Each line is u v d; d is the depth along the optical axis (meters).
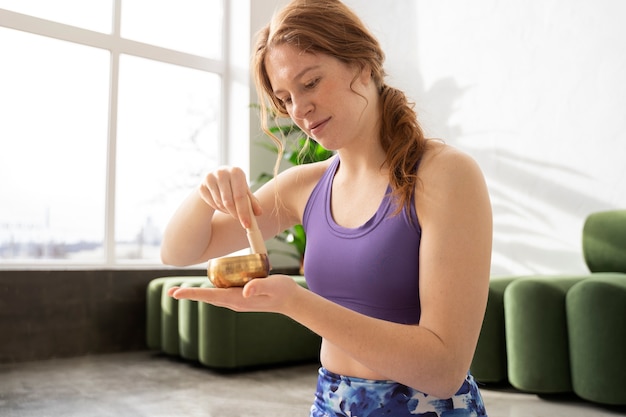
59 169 4.20
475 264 0.79
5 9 4.02
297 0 0.87
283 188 1.08
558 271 3.65
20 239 4.02
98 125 4.39
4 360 3.67
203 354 3.34
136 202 4.58
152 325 3.99
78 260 4.25
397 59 4.60
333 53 0.85
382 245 0.86
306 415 2.39
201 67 4.96
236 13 5.09
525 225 3.81
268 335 3.46
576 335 2.46
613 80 3.46
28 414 2.41
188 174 4.88
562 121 3.67
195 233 1.04
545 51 3.77
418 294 0.86
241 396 2.73
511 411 2.38
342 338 0.72
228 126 5.09
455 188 0.82
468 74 4.17
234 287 0.75
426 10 4.44
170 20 4.88
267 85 0.94
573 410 2.39
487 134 4.04
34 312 3.81
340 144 0.89
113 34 4.48
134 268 4.27
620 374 2.32
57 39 4.24
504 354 2.82
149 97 4.71
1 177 3.98
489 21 4.07
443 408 0.84
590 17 3.56
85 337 4.00
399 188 0.84
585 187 3.55
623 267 3.17
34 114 4.12
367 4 4.82
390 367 0.73
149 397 2.71
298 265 5.10
